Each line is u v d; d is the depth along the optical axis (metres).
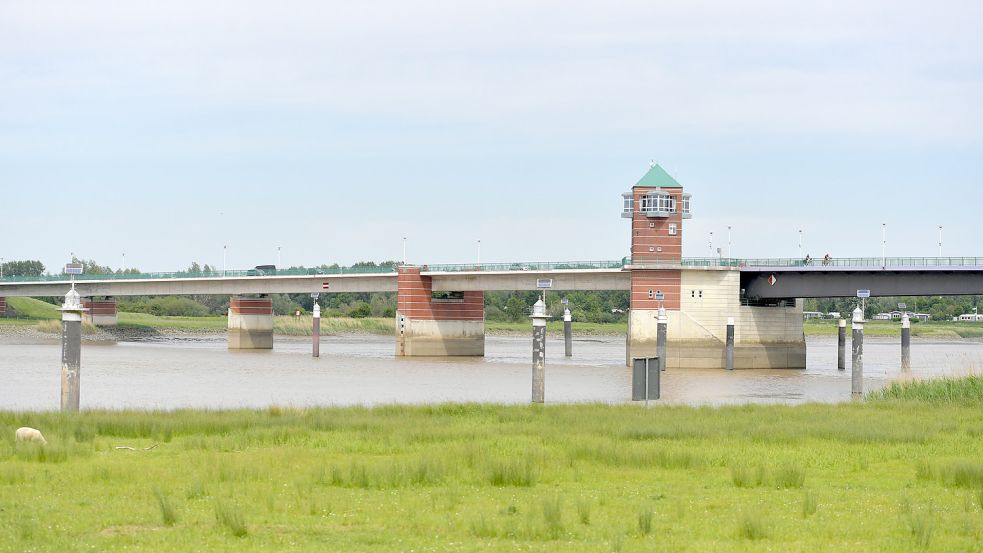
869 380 138.25
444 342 197.88
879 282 150.00
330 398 102.62
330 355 197.38
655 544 30.62
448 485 40.88
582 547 30.16
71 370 75.69
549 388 118.81
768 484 41.84
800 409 75.00
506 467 41.91
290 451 49.34
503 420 65.94
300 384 122.31
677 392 114.38
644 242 163.88
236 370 148.12
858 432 57.31
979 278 141.75
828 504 37.66
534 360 90.94
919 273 146.50
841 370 160.38
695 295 162.75
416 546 30.19
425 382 127.50
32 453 45.91
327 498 37.22
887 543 31.20
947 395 88.50
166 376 133.88
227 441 52.38
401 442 52.88
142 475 41.69
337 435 55.94
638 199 164.00
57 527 32.19
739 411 73.00
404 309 196.88
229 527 32.06
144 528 32.50
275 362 170.25
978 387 89.19
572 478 42.97
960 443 54.88
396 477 40.78
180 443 52.00
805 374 150.00
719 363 161.62
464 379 133.62
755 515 33.56
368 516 34.34
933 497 39.38
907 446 53.38
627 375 142.75
